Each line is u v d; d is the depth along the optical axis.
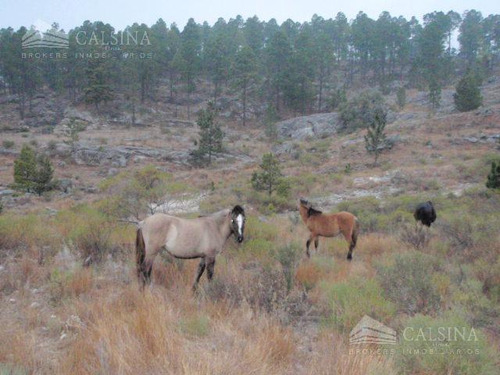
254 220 13.88
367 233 14.55
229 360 4.23
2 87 97.06
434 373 4.50
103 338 4.62
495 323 6.03
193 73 92.31
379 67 115.62
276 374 4.30
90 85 83.56
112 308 5.78
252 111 92.75
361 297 6.51
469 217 13.40
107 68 86.88
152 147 57.44
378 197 27.05
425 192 26.86
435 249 10.76
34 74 86.81
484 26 124.12
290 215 19.52
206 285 7.03
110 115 83.38
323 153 46.78
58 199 31.23
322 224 10.60
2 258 8.84
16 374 3.95
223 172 45.22
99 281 7.42
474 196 21.91
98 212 16.08
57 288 6.73
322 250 11.55
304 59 89.81
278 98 93.44
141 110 86.38
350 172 36.75
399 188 29.08
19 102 85.88
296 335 5.70
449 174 31.00
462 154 38.16
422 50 102.38
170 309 5.61
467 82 63.00
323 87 100.75
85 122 78.75
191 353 4.44
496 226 11.16
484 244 9.94
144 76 89.81
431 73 97.50
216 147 54.25
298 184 32.28
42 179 33.81
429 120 51.41
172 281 7.60
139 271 6.98
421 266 7.16
